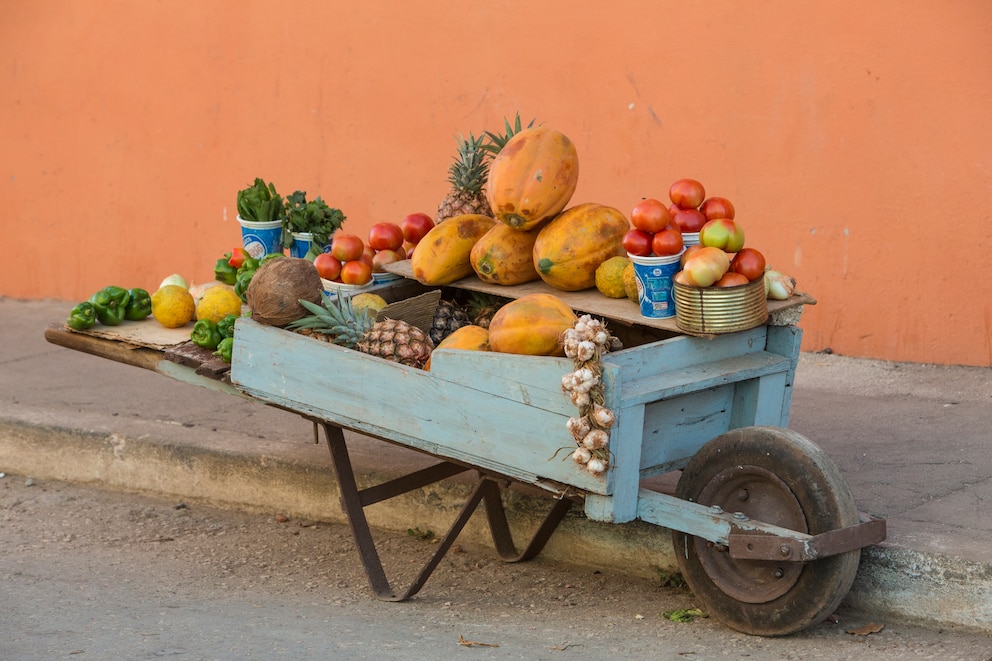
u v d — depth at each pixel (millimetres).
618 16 7273
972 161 6488
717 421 4215
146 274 9484
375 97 8242
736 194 7133
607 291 4414
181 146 9109
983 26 6336
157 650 3873
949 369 6695
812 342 7145
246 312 4707
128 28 9133
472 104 7883
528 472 3852
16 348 8352
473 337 4129
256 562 5219
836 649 3834
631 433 3719
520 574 4879
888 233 6781
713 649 3832
